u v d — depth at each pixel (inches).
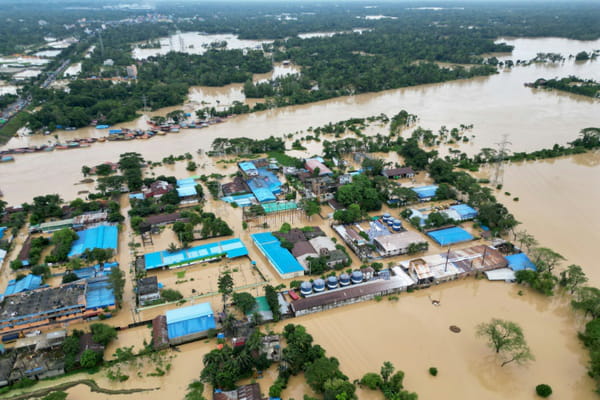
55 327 4340.6
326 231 6240.2
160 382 3735.2
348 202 6717.5
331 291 4781.0
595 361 3693.4
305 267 5201.8
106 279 4830.2
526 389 3713.1
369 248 5679.1
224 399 3479.3
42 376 3742.6
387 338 4259.4
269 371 3841.0
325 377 3508.9
